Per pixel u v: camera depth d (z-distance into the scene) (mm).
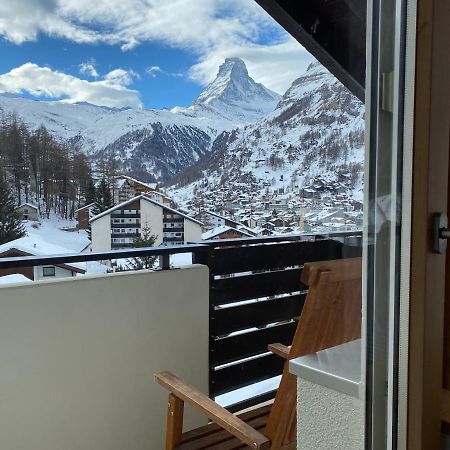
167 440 1577
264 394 1992
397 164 685
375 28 707
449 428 743
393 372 692
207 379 2137
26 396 1632
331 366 776
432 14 645
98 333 1790
